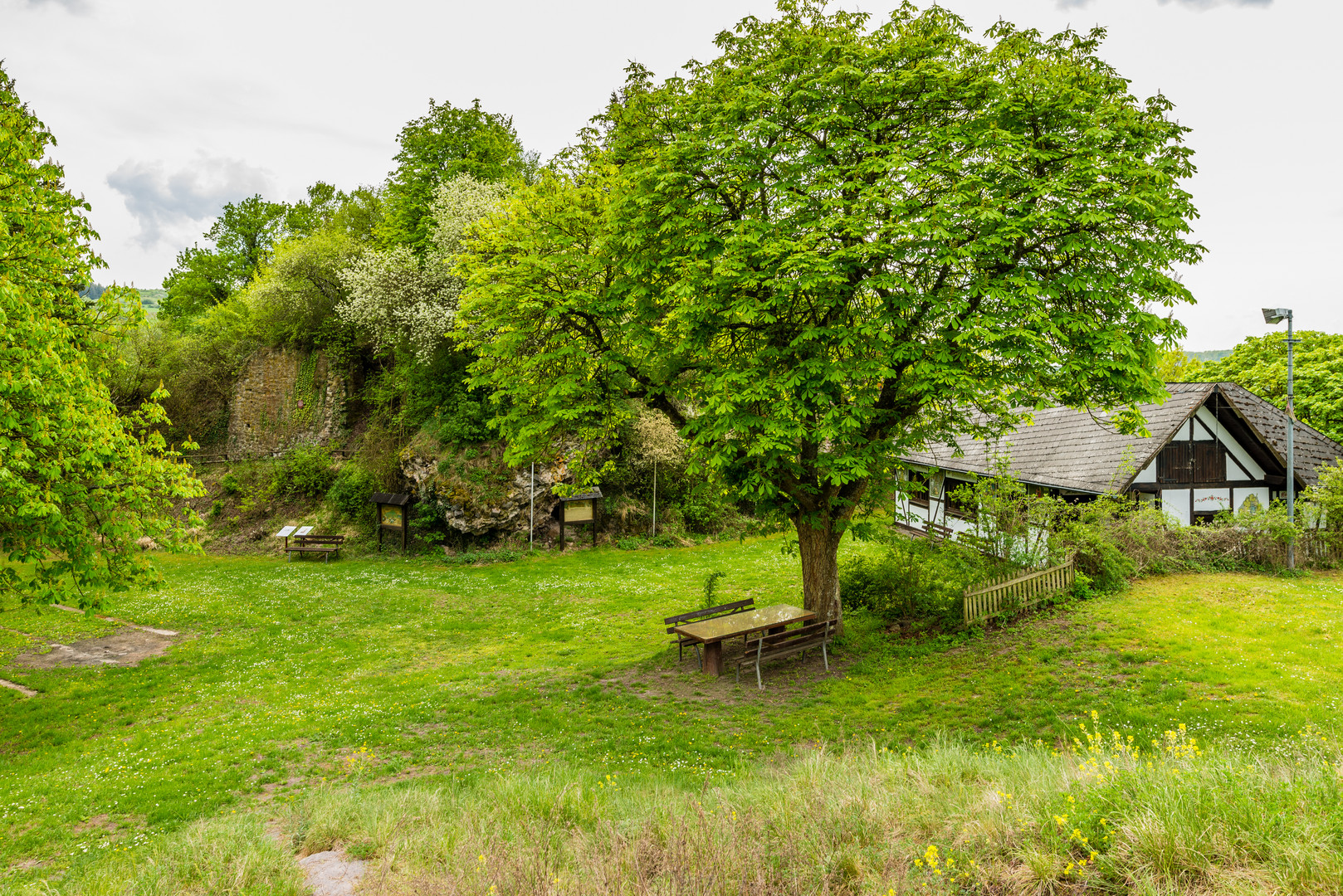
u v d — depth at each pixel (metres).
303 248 37.59
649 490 34.06
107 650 17.91
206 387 39.00
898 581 17.12
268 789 9.83
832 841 5.42
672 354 13.77
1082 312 12.21
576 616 20.16
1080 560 17.34
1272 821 4.61
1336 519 19.52
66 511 12.76
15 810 9.31
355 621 20.31
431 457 31.14
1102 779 5.57
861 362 11.84
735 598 21.06
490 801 7.64
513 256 14.48
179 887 5.93
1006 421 15.16
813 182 12.36
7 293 10.48
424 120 38.25
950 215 11.25
